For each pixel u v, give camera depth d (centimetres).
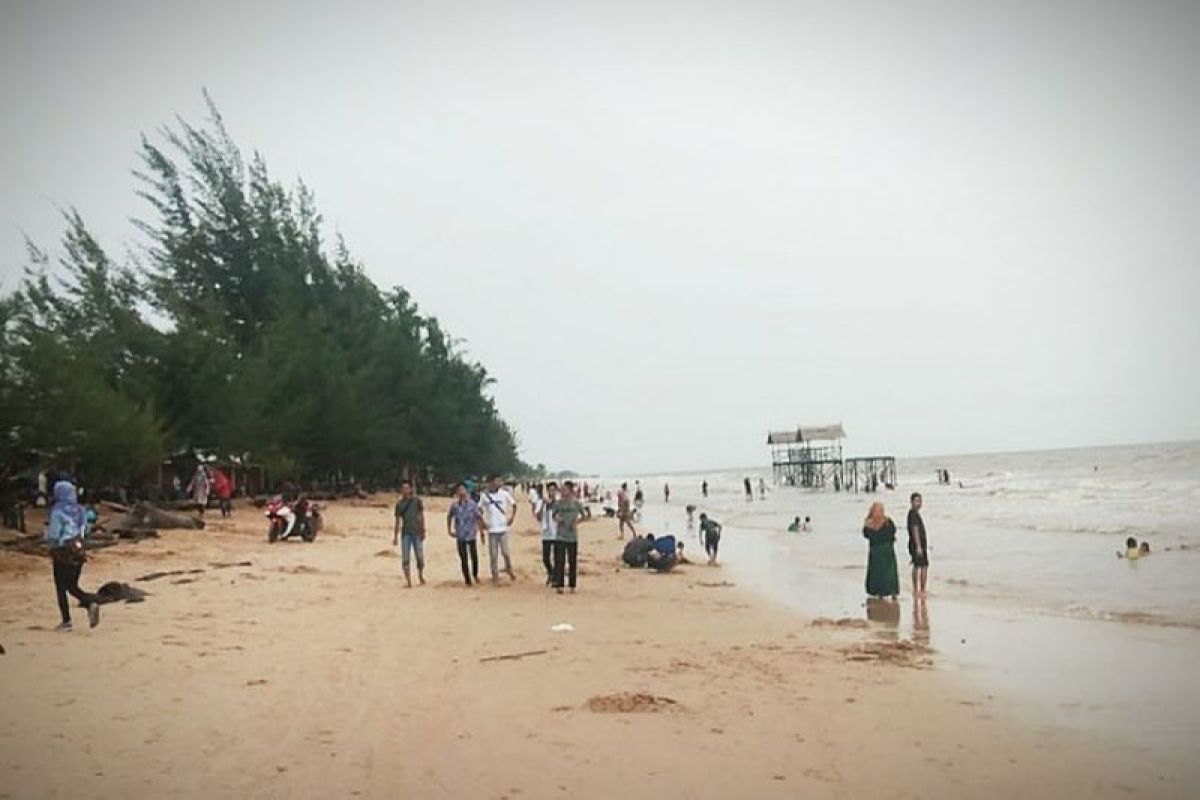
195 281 5541
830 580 2244
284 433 4384
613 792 641
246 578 1852
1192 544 2820
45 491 3023
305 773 664
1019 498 6488
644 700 898
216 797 611
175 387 3869
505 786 647
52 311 3616
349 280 6731
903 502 6994
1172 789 682
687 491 12988
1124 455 16325
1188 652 1253
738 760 723
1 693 863
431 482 8506
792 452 12669
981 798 656
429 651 1157
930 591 1977
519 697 917
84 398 2991
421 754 716
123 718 790
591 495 9081
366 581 1928
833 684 1027
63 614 1196
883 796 652
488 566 2369
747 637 1364
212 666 1013
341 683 958
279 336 4966
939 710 912
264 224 5806
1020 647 1296
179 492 3900
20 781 630
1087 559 2533
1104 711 920
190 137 5600
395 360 6556
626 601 1753
